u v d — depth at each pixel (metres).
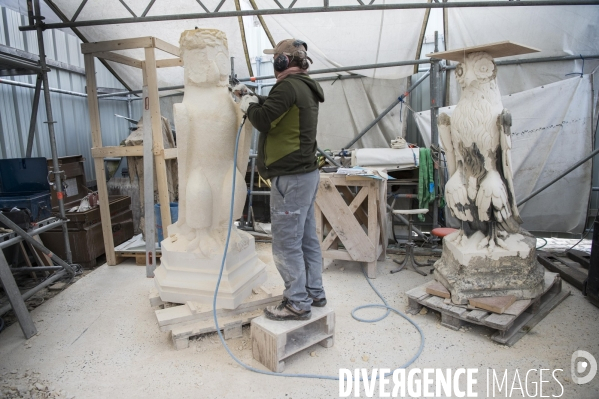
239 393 2.29
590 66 4.84
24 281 4.12
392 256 4.61
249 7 5.75
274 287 3.14
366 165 4.89
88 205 4.53
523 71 5.04
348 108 5.75
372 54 5.27
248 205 5.69
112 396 2.29
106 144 6.45
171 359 2.62
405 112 5.55
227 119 2.88
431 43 5.40
